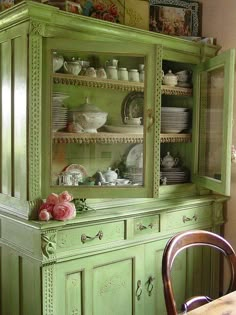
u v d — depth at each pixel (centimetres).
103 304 210
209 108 258
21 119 194
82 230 198
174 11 269
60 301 192
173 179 255
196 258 259
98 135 217
